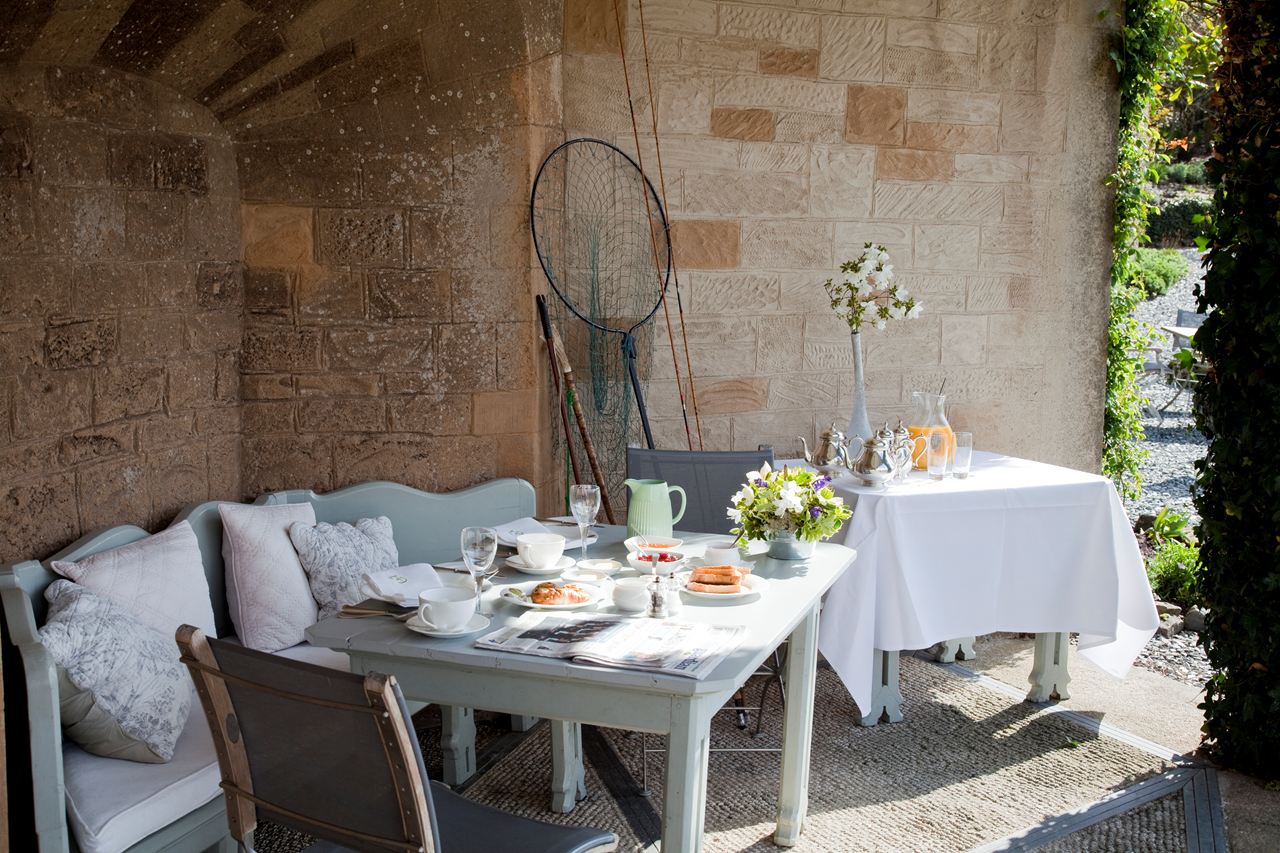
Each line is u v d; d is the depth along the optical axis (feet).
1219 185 10.30
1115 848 9.17
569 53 13.57
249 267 12.28
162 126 10.87
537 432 13.20
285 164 12.23
